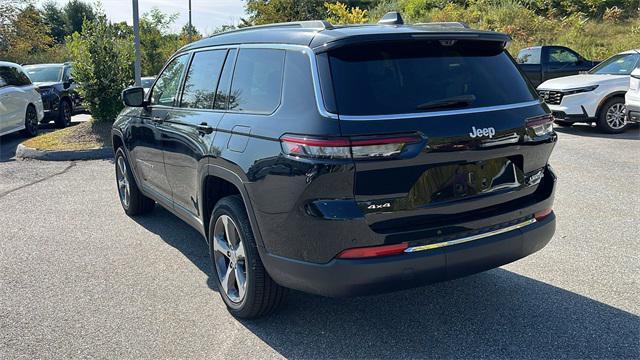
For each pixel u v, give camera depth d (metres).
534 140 3.41
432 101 3.10
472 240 3.20
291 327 3.64
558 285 4.16
